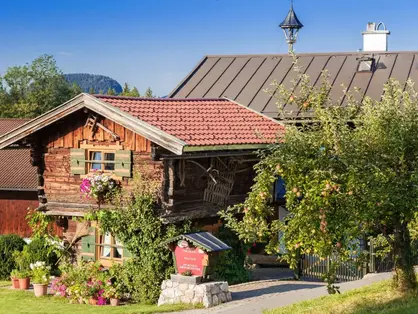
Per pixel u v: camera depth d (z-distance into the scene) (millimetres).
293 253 14336
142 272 20250
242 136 22359
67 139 22500
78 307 19344
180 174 20844
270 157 14773
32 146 22906
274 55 33781
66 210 22453
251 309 17297
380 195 13039
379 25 33875
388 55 31750
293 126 14828
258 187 14867
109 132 21484
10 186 31547
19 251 24828
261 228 14898
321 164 13992
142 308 18516
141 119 20297
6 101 82125
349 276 21750
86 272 20938
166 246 19594
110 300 20016
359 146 14000
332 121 14164
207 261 18672
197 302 18375
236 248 22641
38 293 21297
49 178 22906
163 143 19844
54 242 22953
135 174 21125
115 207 21156
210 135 21266
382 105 14328
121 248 21656
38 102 81250
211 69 33562
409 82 14820
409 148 13766
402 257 15289
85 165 22172
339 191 13547
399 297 14992
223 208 22656
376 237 17812
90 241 22188
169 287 19047
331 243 13641
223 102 25391
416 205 13039
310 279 22516
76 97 21281
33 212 23344
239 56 34188
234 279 22172
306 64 32312
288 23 35188
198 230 21516
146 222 20312
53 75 83562
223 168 22578
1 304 19906
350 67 31328
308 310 15508
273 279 22844
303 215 13781
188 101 24125
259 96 30656
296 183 14023
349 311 14695
